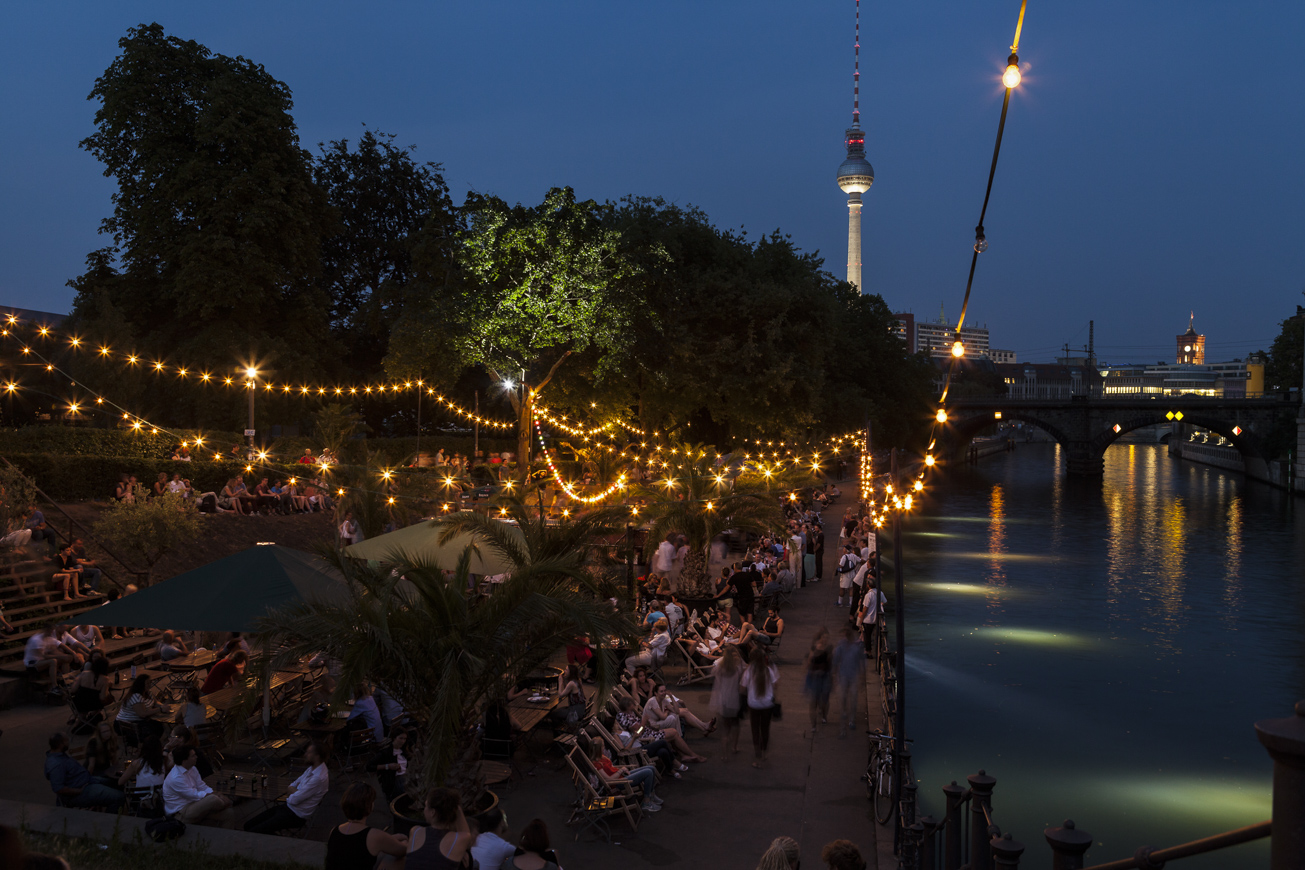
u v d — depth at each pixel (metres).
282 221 40.25
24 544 19.05
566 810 11.39
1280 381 104.62
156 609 11.71
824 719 15.20
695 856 10.23
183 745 9.80
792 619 22.84
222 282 37.12
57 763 10.20
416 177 52.12
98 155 40.09
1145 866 3.38
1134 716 24.25
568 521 13.72
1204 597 40.66
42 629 15.62
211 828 9.02
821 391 56.44
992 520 69.69
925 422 88.00
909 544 55.91
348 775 12.05
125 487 24.12
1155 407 107.94
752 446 45.88
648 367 39.22
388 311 46.66
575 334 31.52
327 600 11.98
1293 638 33.25
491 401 51.31
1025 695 26.02
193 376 36.34
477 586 19.62
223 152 39.53
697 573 22.58
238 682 13.59
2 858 3.58
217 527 24.67
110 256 41.34
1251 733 23.05
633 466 33.00
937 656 30.20
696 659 17.50
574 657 14.38
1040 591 41.62
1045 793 19.05
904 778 10.86
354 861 7.36
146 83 38.12
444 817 7.32
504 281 32.62
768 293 41.75
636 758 12.02
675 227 43.22
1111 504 82.44
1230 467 132.12
